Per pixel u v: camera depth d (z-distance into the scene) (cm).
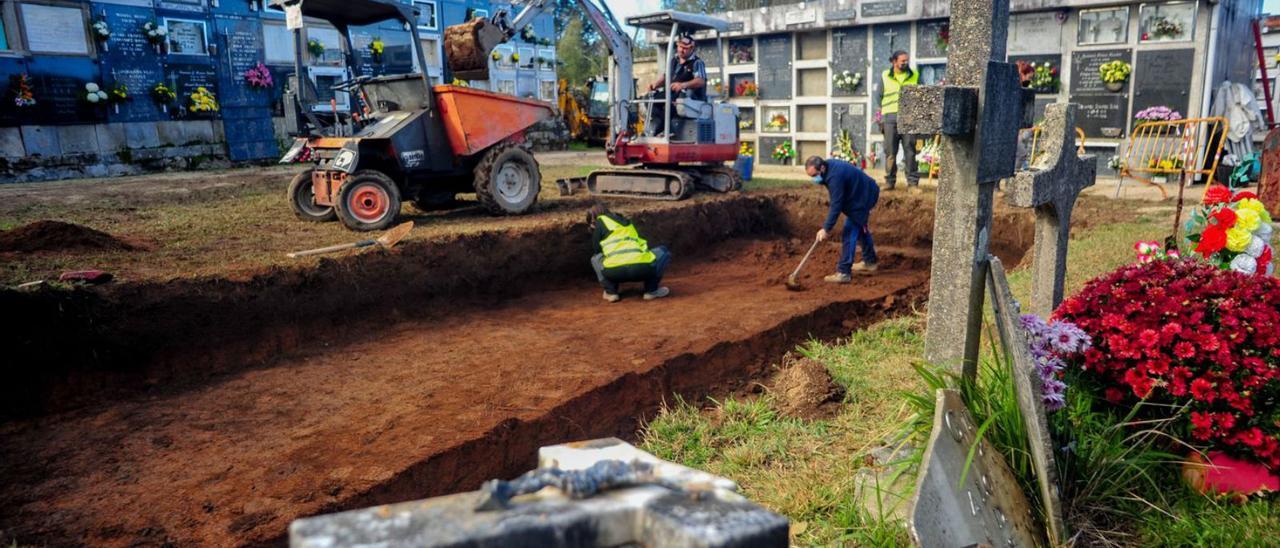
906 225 1052
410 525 91
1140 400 315
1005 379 308
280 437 442
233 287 576
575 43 3353
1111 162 1231
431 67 1850
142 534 342
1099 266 611
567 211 923
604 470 106
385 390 510
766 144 1606
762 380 555
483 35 907
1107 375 326
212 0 1444
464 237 745
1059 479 301
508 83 2052
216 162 1483
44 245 652
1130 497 296
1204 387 292
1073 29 1238
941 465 246
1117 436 313
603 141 2216
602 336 612
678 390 532
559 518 95
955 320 335
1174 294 317
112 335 513
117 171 1350
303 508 362
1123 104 1209
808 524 308
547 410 465
